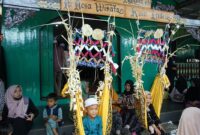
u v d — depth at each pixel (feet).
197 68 32.32
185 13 28.84
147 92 16.88
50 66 23.57
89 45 13.99
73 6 12.78
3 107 15.70
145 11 14.98
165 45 16.96
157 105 17.62
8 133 11.66
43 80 23.30
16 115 15.75
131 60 16.29
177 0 28.25
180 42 30.66
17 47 22.11
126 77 26.71
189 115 7.70
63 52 23.85
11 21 12.26
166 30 17.30
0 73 20.66
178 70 31.17
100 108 14.30
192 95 16.15
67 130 17.78
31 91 22.70
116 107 17.66
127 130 16.01
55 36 23.71
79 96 13.23
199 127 7.57
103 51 14.38
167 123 19.34
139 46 15.92
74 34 13.70
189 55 32.12
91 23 22.56
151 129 17.03
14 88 15.89
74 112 13.20
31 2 11.96
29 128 16.05
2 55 20.88
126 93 18.88
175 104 26.16
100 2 13.41
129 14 14.37
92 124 13.74
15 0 11.66
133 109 17.29
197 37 19.33
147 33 16.12
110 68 14.66
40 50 23.09
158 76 17.67
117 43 26.32
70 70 13.21
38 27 22.88
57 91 23.84
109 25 14.73
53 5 12.44
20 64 22.25
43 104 23.03
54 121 16.49
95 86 19.67
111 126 14.64
